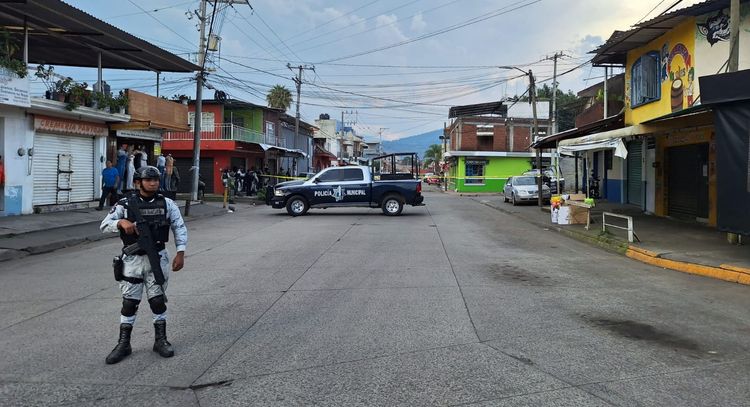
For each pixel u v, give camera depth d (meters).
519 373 4.68
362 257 11.13
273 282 8.63
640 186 20.67
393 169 23.98
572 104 40.22
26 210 17.03
